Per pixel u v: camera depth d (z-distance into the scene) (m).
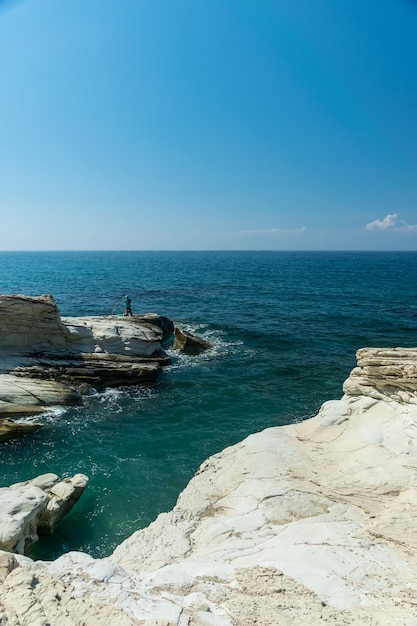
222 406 22.70
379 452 13.66
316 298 64.50
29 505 11.77
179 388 25.36
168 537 11.27
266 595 7.52
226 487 13.41
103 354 26.50
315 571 8.48
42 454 17.47
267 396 24.14
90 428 19.92
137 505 14.19
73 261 199.38
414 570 8.62
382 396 15.77
